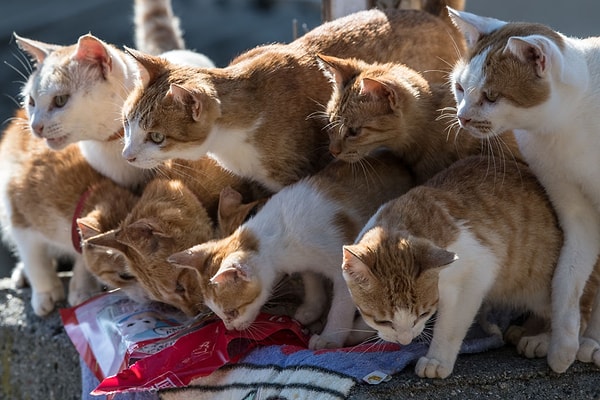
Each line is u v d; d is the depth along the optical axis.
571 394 3.98
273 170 4.73
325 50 4.92
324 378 3.88
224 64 9.90
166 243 4.63
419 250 3.74
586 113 3.87
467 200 4.09
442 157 4.68
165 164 5.10
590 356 4.02
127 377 4.10
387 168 4.75
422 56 5.08
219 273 4.09
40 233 5.38
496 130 3.91
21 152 5.53
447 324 3.96
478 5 9.34
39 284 5.57
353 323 4.46
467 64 3.97
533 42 3.68
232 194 4.76
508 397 3.95
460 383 3.91
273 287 4.54
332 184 4.57
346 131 4.53
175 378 4.11
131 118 4.50
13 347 5.66
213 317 4.53
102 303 5.07
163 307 4.89
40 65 5.11
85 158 5.34
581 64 3.86
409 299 3.73
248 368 4.18
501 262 4.10
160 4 6.71
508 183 4.24
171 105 4.40
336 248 4.41
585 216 4.17
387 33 5.03
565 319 4.05
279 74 4.72
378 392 3.81
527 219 4.19
